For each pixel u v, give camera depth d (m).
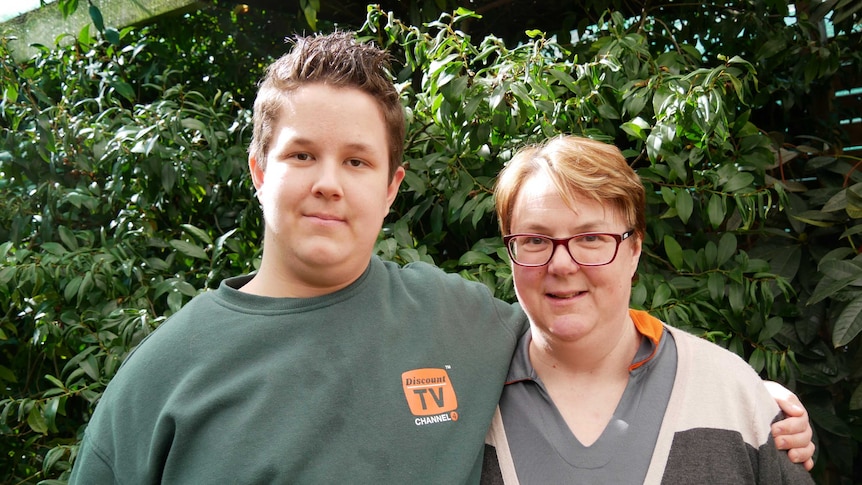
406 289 1.34
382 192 1.23
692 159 1.89
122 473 1.13
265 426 1.11
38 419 1.98
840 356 2.14
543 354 1.29
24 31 3.16
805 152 2.34
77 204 2.21
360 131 1.18
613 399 1.24
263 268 1.27
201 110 2.36
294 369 1.15
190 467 1.10
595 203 1.20
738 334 1.94
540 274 1.22
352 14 2.84
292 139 1.16
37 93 2.41
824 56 2.41
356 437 1.13
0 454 2.46
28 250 2.14
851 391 2.19
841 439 2.13
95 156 2.23
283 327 1.19
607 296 1.21
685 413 1.19
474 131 1.84
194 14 2.98
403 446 1.14
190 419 1.11
